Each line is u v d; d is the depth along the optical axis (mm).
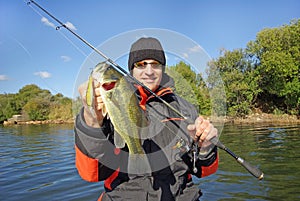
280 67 29859
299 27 31281
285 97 31344
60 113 37344
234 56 23328
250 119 27859
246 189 6109
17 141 17906
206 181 6746
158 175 2467
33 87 45406
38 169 8938
